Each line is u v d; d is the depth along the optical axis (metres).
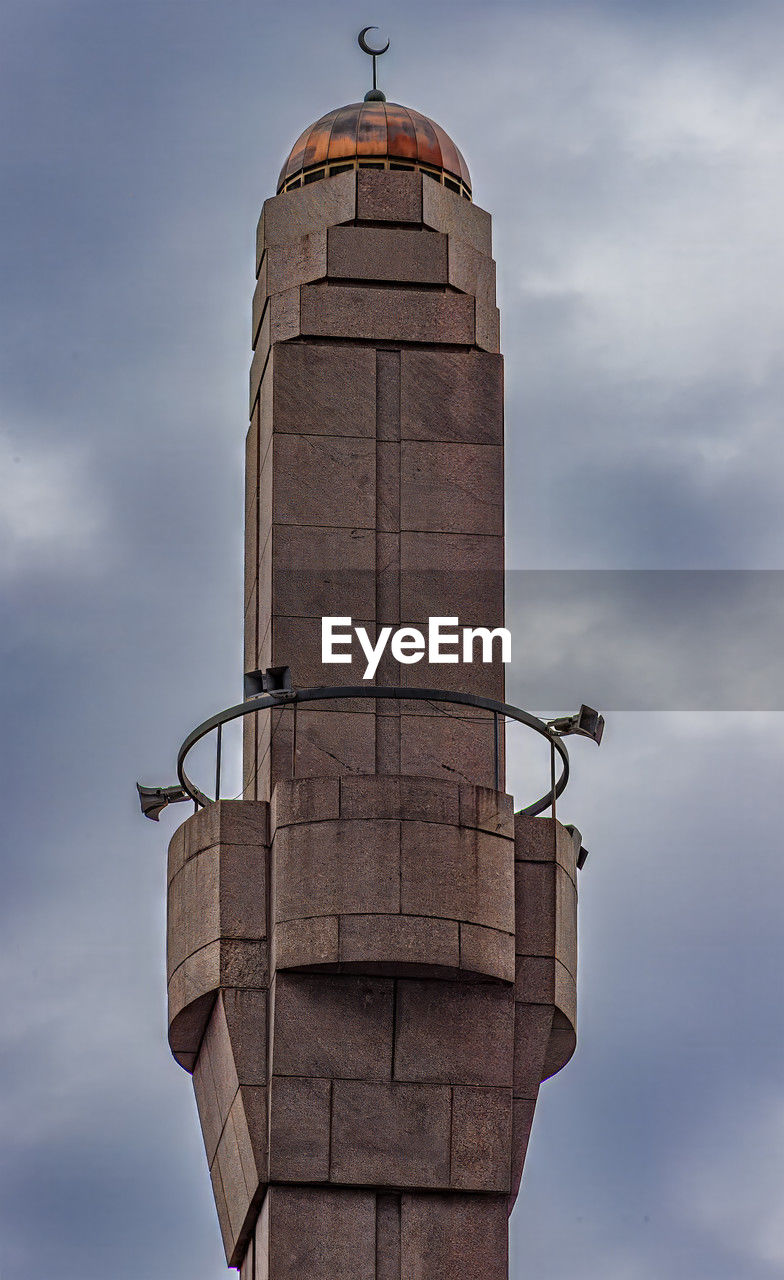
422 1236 46.03
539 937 47.53
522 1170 46.69
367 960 46.38
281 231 51.34
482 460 50.25
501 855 47.34
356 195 51.16
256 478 51.19
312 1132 46.12
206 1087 48.38
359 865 46.78
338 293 50.66
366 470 49.88
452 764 48.69
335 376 50.25
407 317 50.69
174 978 47.78
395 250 51.00
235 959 47.06
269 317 50.81
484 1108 46.56
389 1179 46.06
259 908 47.31
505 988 47.09
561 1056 48.22
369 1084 46.44
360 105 52.84
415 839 46.97
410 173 51.47
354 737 48.56
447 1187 46.16
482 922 46.91
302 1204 46.00
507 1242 46.19
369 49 53.94
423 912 46.66
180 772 49.25
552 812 48.75
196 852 47.78
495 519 50.00
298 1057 46.41
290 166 52.31
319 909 46.66
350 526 49.59
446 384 50.47
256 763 49.50
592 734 49.09
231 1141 46.97
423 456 50.09
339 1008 46.62
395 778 47.25
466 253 51.28
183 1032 48.16
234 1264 47.53
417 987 46.88
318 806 47.09
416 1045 46.66
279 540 49.38
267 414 50.44
